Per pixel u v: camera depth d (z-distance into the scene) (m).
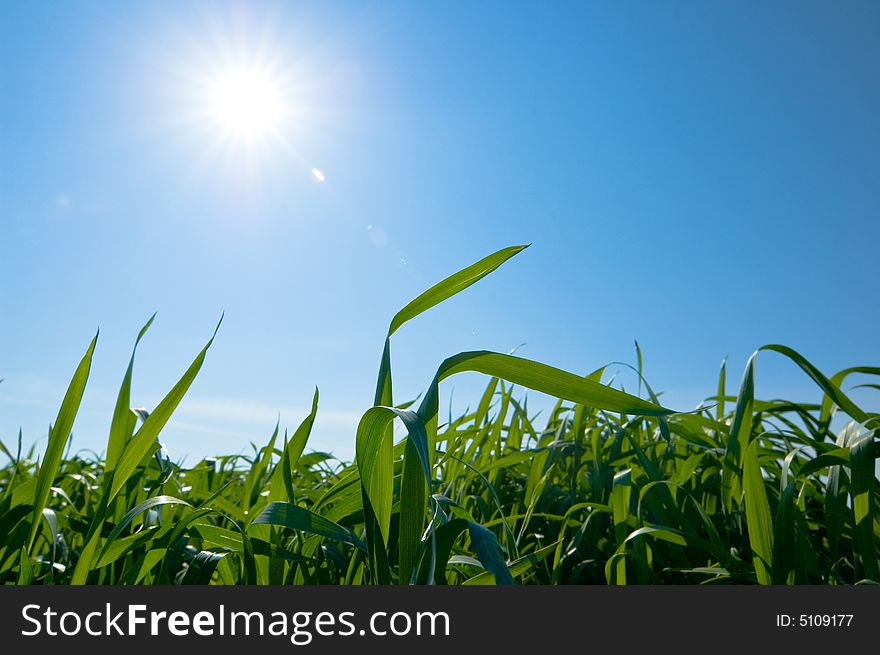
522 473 1.96
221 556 1.12
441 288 0.88
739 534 1.40
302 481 2.35
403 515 0.83
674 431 1.67
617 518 1.23
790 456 1.21
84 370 0.99
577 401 0.84
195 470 1.90
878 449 1.03
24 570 1.03
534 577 1.36
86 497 1.51
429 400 0.83
